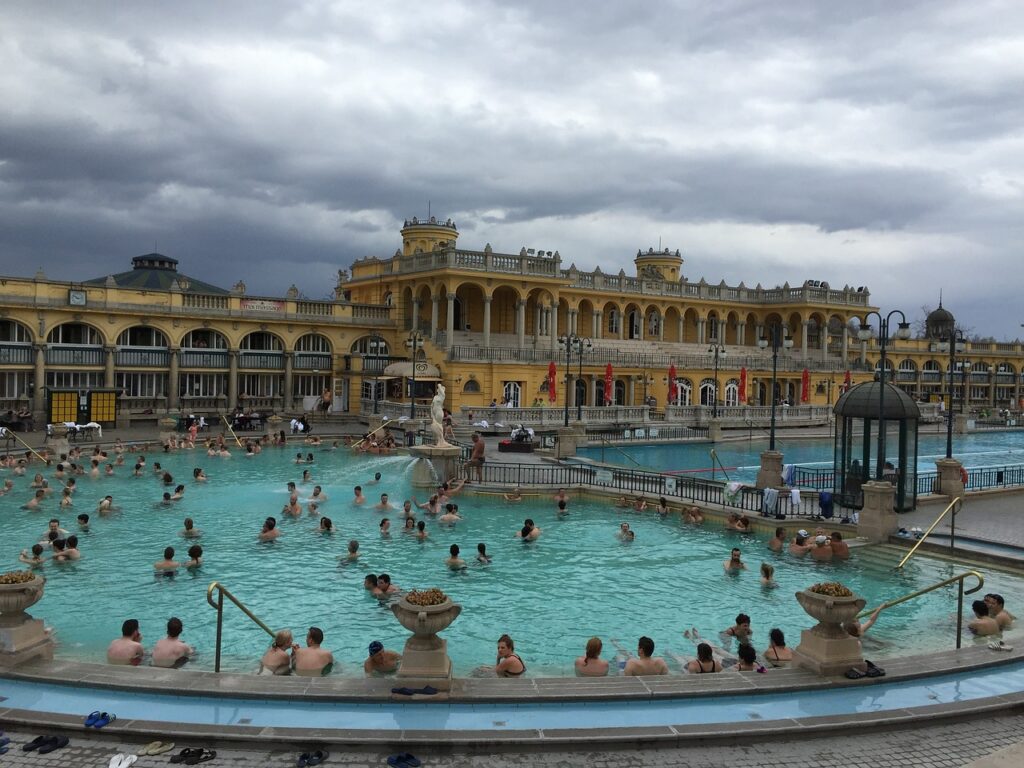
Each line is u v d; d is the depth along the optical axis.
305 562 19.56
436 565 19.62
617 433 51.06
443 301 62.31
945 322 89.19
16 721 9.48
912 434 26.08
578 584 18.27
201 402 52.84
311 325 56.44
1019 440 59.44
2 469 32.03
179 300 51.19
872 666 11.52
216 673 10.93
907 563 20.34
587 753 9.32
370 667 12.18
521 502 28.17
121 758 8.86
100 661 13.05
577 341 59.31
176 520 23.92
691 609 16.61
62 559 19.06
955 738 9.89
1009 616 15.25
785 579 18.92
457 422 48.72
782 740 9.72
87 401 44.50
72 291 47.22
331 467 35.41
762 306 76.00
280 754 9.12
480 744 9.28
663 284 71.94
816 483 32.12
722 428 57.47
